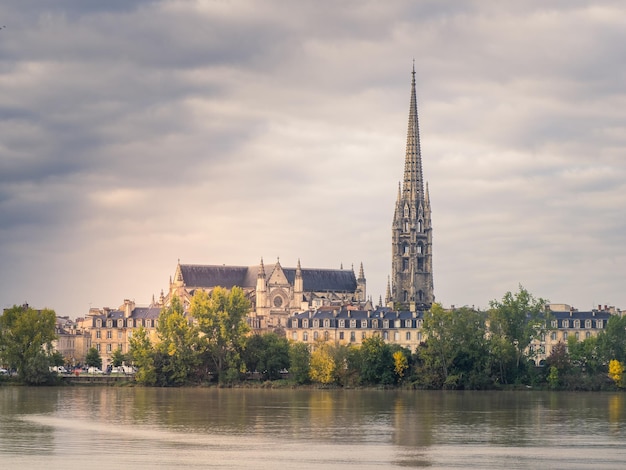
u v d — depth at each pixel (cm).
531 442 19638
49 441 19388
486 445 19225
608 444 19400
